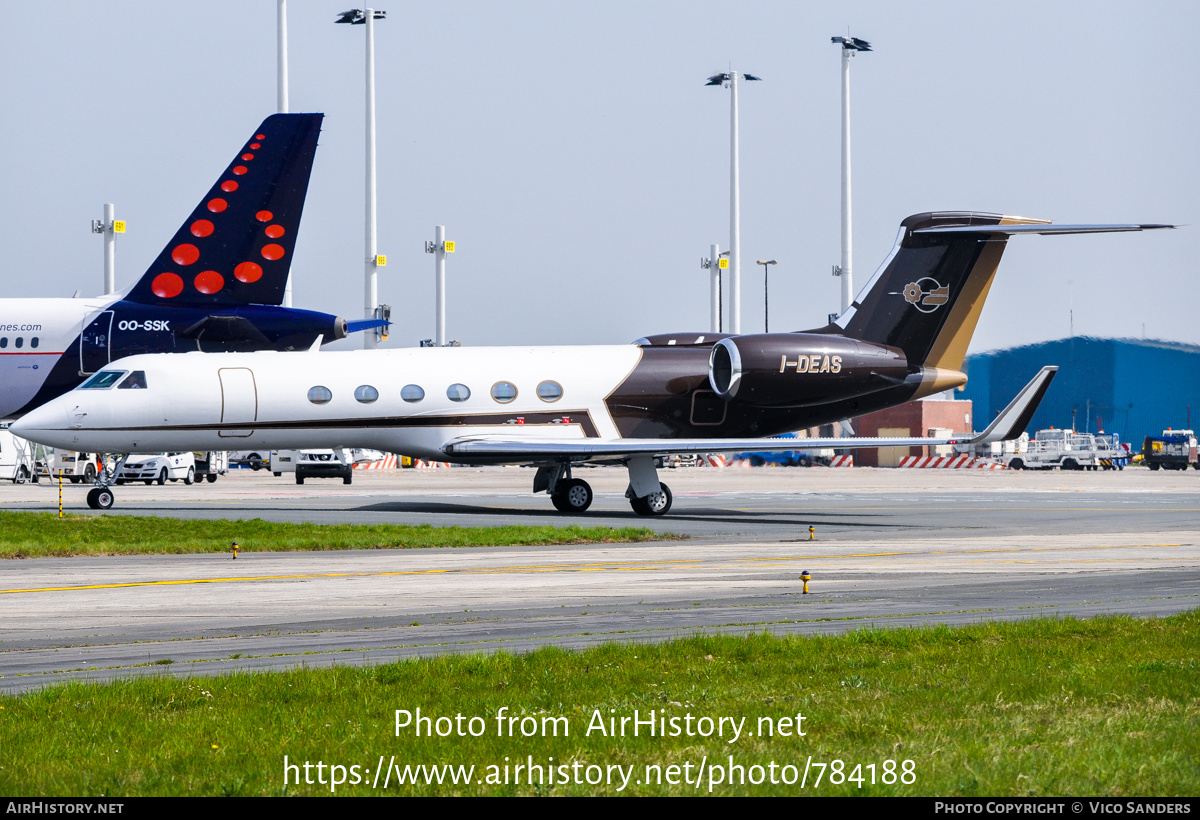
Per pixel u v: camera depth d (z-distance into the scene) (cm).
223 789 3002
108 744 3409
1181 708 3834
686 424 14200
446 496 17312
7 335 13275
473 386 13538
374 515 13062
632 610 6184
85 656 4912
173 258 13575
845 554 9194
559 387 13775
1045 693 4053
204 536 9919
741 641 4975
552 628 5619
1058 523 12700
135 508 13812
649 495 13412
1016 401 11769
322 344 14300
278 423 13012
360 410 13188
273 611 6141
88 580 7425
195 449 13025
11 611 6138
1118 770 3100
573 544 9969
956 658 4731
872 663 4594
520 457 13088
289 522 11219
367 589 6994
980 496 18550
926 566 8325
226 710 3784
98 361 13400
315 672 4362
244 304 13812
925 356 14412
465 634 5444
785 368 13750
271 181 13700
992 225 14175
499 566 8269
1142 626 5456
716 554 9150
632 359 14112
